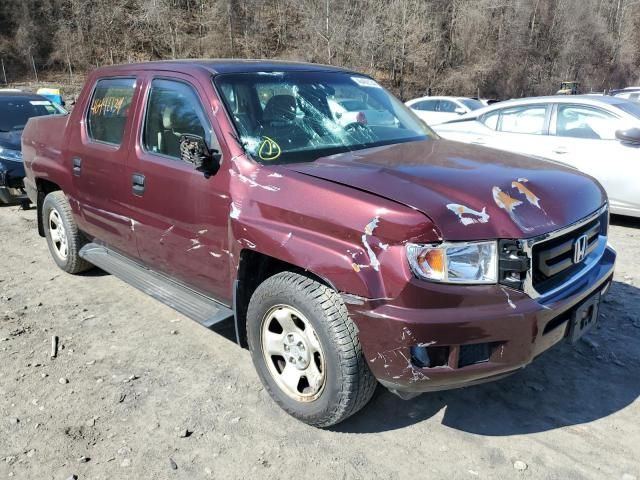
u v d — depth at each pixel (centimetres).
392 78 4697
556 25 5712
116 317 455
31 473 280
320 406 294
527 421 315
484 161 327
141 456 291
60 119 514
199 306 371
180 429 311
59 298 494
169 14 5197
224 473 278
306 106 371
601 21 6106
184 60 403
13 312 465
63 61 5053
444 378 261
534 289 265
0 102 954
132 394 345
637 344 395
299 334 300
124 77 427
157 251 396
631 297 473
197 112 354
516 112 778
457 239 253
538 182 300
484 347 265
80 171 462
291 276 296
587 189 320
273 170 310
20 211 836
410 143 373
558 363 373
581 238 295
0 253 628
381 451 292
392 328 254
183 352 396
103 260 472
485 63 5044
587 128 707
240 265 320
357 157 328
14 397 344
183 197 354
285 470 279
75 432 310
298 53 4716
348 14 4594
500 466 279
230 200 321
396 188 273
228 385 354
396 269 253
